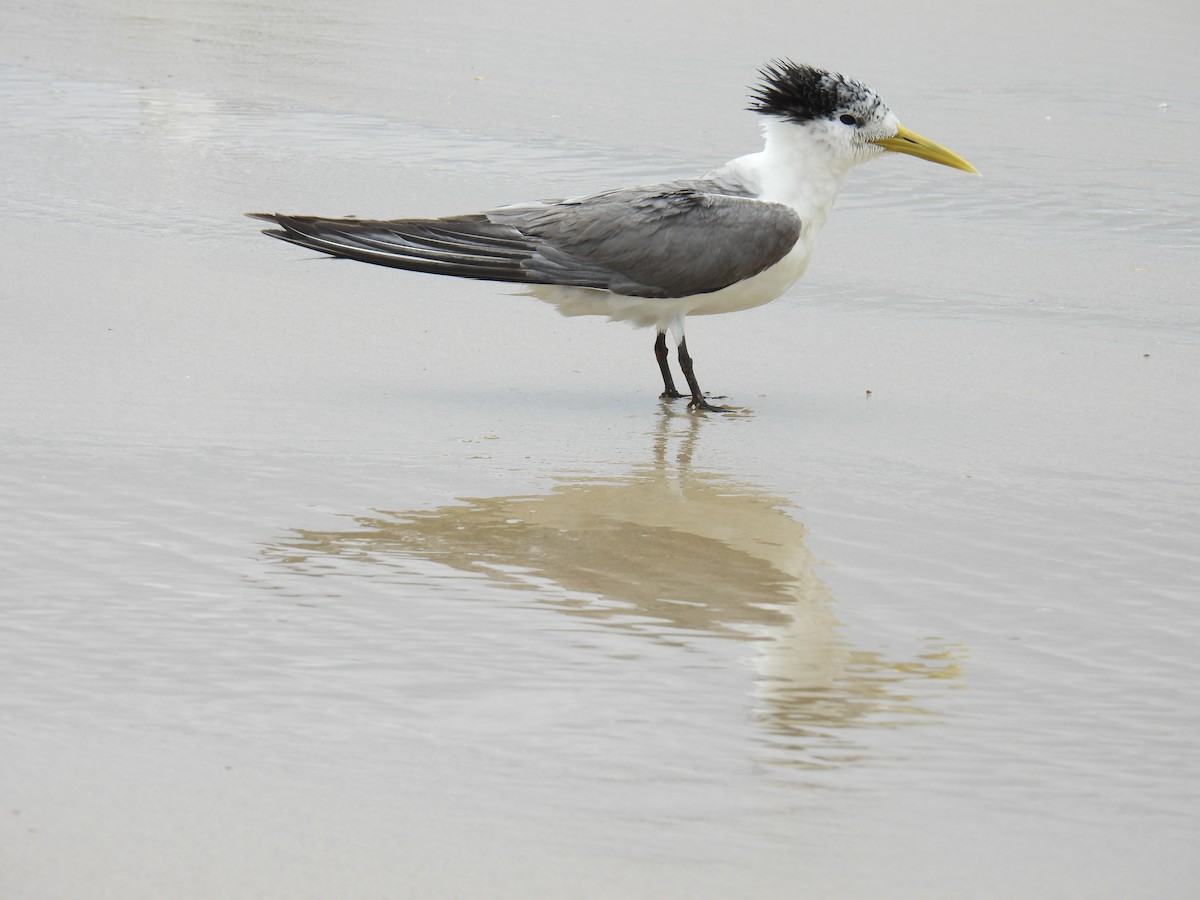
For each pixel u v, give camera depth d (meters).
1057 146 23.42
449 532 11.09
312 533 10.98
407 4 33.44
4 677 8.70
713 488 12.12
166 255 18.06
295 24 31.36
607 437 13.27
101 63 27.39
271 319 16.16
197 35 30.02
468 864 7.04
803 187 14.59
